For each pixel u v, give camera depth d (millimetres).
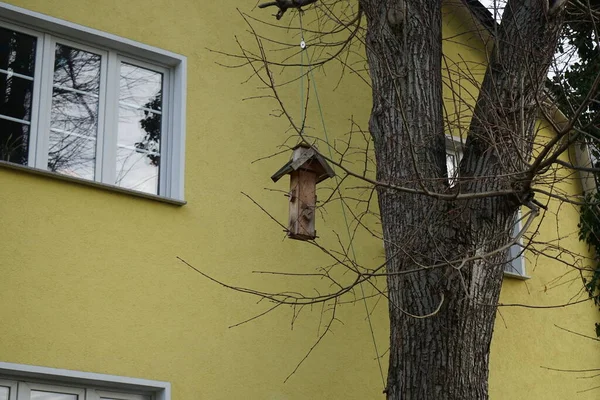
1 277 8461
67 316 8641
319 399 9727
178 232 9453
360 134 10953
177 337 9117
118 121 9680
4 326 8344
